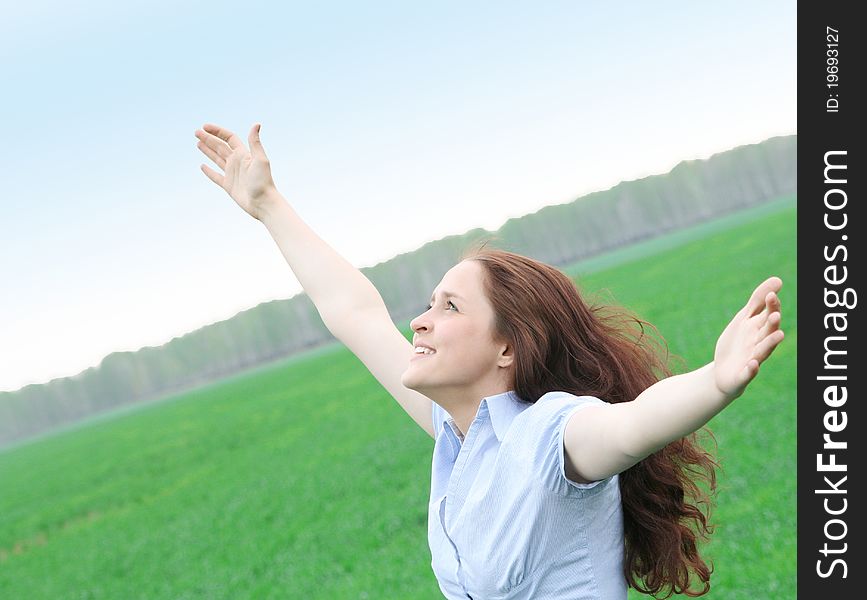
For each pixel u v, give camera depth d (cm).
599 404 244
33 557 2673
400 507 1939
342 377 4228
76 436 5544
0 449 6831
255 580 1808
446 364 271
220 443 3491
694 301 3086
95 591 2138
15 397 7731
